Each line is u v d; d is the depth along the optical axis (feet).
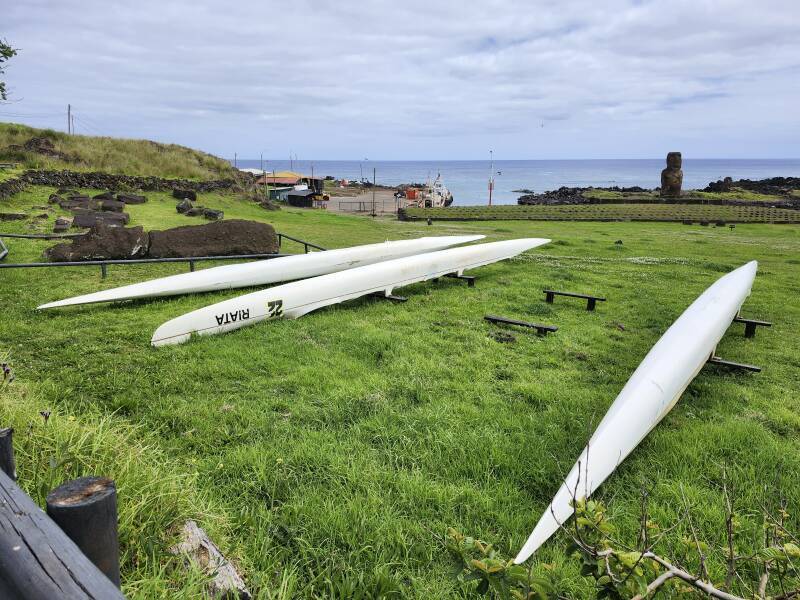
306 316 23.08
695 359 15.97
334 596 7.77
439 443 12.17
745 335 22.79
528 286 30.89
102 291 23.73
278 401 14.16
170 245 32.89
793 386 17.17
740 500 10.41
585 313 25.38
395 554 8.66
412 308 25.07
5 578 3.87
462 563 5.47
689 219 86.28
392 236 52.39
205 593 6.33
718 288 24.38
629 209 101.96
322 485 10.55
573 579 8.12
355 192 231.50
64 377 15.37
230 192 80.18
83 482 4.67
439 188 212.23
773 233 70.85
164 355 17.39
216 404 13.97
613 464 11.10
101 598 3.50
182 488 8.82
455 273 31.55
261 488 10.38
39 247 34.45
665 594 5.97
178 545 7.30
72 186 63.00
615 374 17.49
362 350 18.45
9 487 4.69
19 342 18.25
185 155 94.89
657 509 9.91
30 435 8.77
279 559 8.36
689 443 12.73
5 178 54.75
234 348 18.17
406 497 10.14
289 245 43.11
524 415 13.82
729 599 4.63
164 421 13.00
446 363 17.67
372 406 14.06
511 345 19.93
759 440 12.95
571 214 94.32
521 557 8.36
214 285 26.17
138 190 68.54
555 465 11.43
